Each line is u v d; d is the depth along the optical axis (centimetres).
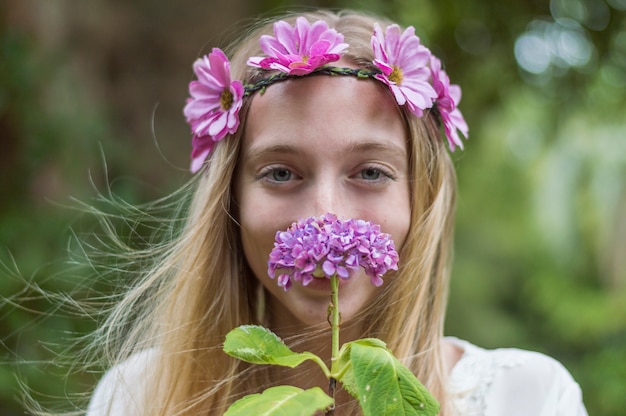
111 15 339
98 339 147
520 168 1135
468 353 146
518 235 1166
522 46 447
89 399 162
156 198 323
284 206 114
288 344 130
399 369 89
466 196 856
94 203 272
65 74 301
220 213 127
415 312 126
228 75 121
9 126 283
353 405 127
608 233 1052
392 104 116
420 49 120
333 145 112
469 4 433
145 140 339
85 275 237
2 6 302
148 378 140
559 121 479
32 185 282
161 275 146
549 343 985
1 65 279
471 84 462
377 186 115
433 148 129
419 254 124
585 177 1050
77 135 287
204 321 134
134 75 342
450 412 131
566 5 427
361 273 113
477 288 1016
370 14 150
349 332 127
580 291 1058
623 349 523
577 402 137
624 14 420
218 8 345
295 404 83
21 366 229
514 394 135
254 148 116
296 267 92
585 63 443
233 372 133
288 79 114
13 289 241
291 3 367
